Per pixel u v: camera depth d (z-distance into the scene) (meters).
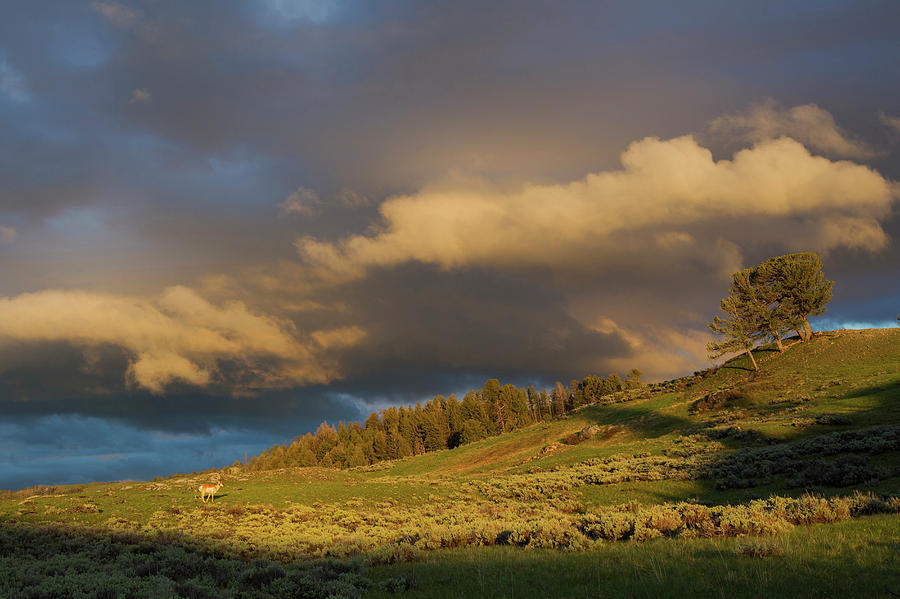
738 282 97.56
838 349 87.44
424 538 20.28
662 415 85.19
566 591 10.77
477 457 101.31
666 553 13.16
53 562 16.66
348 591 12.62
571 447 81.56
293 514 38.19
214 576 16.55
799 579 9.53
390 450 173.12
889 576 9.30
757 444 49.12
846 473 28.89
